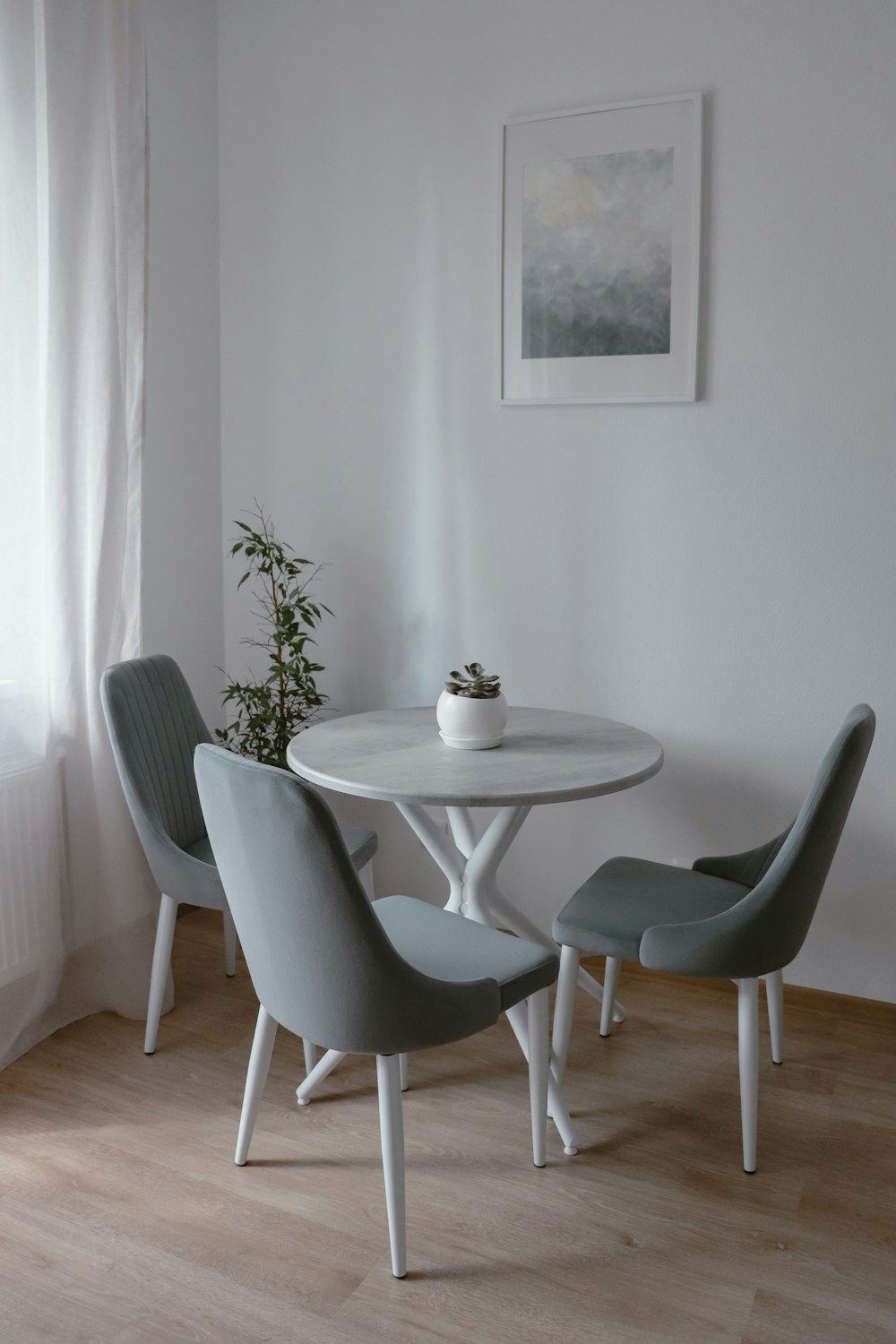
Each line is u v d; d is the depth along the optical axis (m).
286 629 3.01
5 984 2.44
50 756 2.51
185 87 3.04
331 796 3.28
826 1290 1.74
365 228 3.00
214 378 3.27
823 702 2.65
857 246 2.46
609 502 2.80
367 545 3.14
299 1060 2.46
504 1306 1.70
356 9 2.92
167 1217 1.92
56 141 2.38
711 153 2.57
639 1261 1.81
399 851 3.21
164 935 2.44
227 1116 2.24
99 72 2.44
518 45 2.74
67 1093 2.32
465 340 2.91
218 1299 1.72
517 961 1.93
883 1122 2.21
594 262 2.71
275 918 1.68
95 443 2.52
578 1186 2.00
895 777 2.59
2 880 2.41
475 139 2.82
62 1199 1.97
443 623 3.07
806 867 1.93
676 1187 2.00
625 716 2.88
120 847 2.60
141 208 2.57
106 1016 2.67
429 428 3.00
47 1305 1.71
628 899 2.24
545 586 2.92
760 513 2.64
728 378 2.63
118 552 2.58
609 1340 1.64
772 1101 2.28
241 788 1.62
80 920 2.63
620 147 2.64
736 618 2.71
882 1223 1.90
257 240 3.17
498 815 2.39
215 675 3.38
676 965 1.99
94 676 2.56
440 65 2.84
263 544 3.02
